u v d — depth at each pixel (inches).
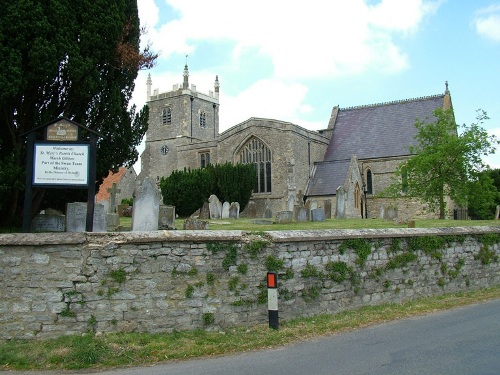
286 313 390.0
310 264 408.5
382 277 459.2
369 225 868.0
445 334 339.3
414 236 494.9
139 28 689.6
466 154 1151.6
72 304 333.4
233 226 805.2
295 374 256.2
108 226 657.6
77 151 385.1
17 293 331.0
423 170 1176.8
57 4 517.7
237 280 370.6
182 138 2429.9
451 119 1267.2
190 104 2472.9
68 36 531.2
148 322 343.9
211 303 360.8
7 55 482.3
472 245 563.5
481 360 272.2
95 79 563.2
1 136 526.6
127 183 2197.3
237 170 1562.5
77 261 337.1
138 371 272.7
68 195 623.5
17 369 281.1
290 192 1659.7
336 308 420.2
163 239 350.9
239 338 334.3
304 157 1782.7
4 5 482.0
